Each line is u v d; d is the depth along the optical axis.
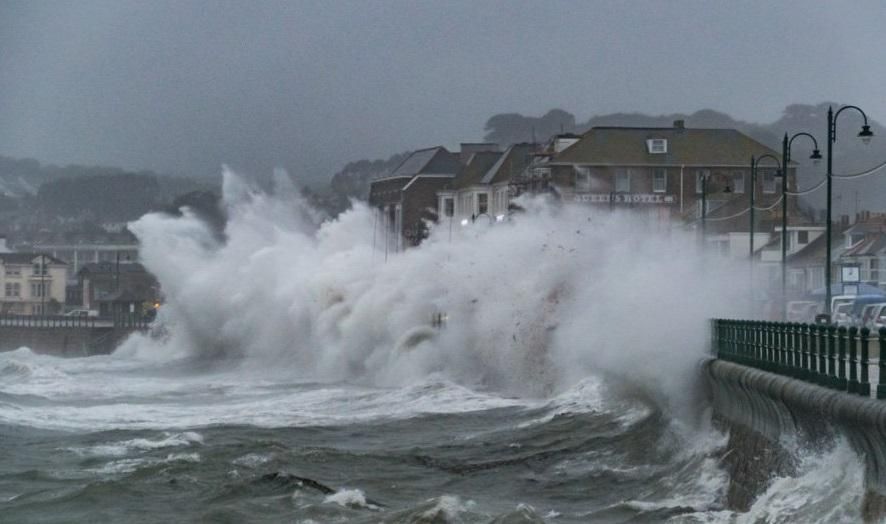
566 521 50.00
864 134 84.88
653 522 49.06
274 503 53.69
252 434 75.75
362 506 53.09
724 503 51.53
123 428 78.81
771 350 49.78
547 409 81.56
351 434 76.31
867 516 35.34
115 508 53.09
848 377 42.88
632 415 72.75
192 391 109.00
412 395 96.00
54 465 63.81
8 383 119.44
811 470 41.31
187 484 57.62
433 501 51.31
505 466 63.66
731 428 54.47
